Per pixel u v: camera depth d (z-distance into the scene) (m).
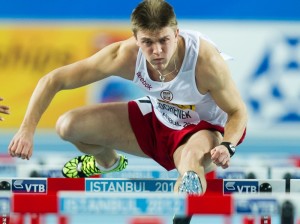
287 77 22.77
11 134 22.59
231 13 23.03
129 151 11.41
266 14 22.94
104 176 13.11
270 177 12.11
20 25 22.70
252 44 22.94
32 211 7.70
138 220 8.20
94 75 10.41
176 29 9.34
